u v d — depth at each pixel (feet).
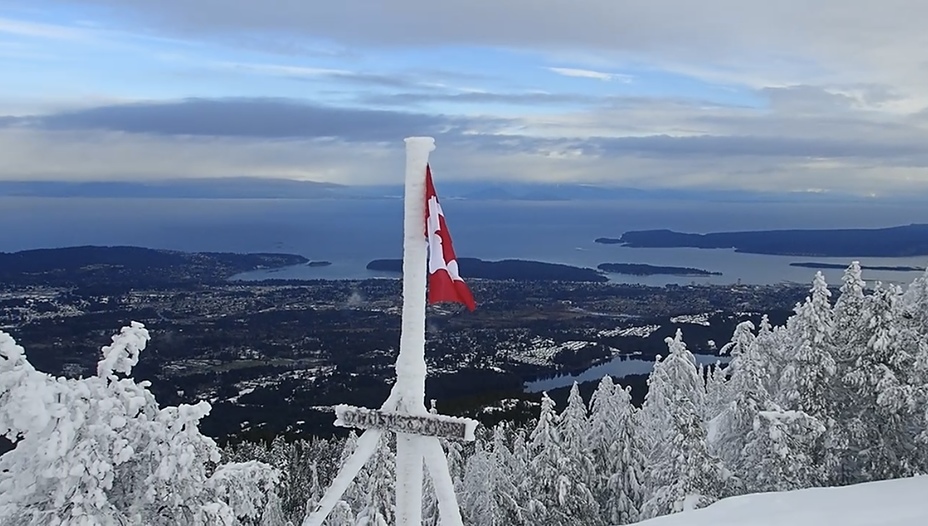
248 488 33.83
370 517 51.98
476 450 88.58
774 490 53.78
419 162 22.18
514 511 66.85
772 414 53.11
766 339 64.80
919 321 60.64
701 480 52.95
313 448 132.87
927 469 54.08
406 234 22.31
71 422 27.96
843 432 54.95
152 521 31.65
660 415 74.69
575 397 72.69
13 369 27.89
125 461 30.27
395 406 22.13
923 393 52.95
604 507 69.92
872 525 30.83
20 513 28.84
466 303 22.11
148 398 31.96
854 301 58.44
